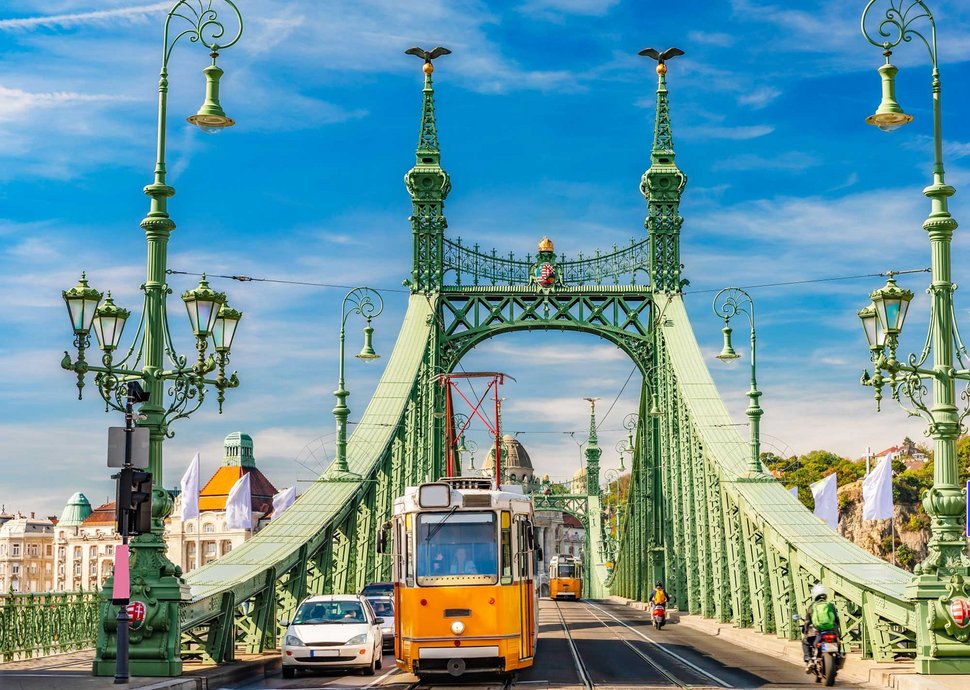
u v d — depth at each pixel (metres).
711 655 30.62
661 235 56.12
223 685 23.27
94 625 32.69
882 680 22.30
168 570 22.67
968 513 20.25
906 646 25.53
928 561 22.02
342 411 42.12
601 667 26.92
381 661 28.73
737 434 45.50
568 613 60.69
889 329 21.73
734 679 23.64
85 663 26.14
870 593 25.42
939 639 21.80
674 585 53.25
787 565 32.72
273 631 31.52
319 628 26.02
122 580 20.27
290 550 33.44
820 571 28.89
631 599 72.44
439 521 23.81
